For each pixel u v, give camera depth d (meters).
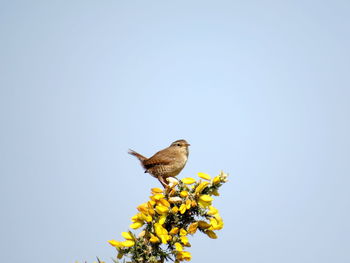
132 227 6.48
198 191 6.52
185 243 6.19
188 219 6.59
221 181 6.61
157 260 6.18
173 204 6.68
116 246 6.23
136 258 6.09
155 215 6.54
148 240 6.36
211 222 6.44
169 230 6.56
